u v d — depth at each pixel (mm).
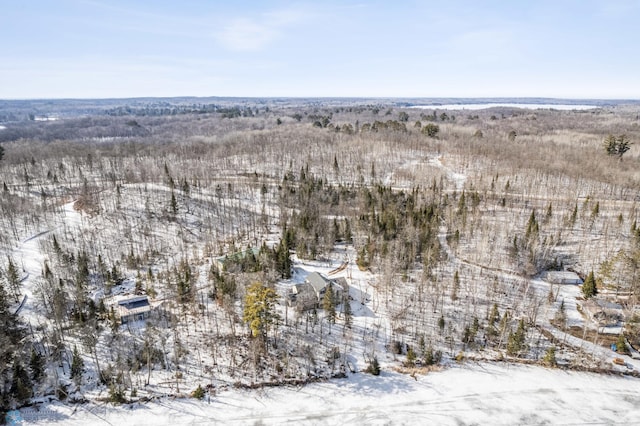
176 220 120812
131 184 146625
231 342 69312
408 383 62531
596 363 65625
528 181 147125
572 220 107688
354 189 141375
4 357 57156
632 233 99312
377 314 77188
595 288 78812
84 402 58031
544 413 57062
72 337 69438
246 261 88438
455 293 80875
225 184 154000
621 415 56656
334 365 65062
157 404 58219
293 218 115625
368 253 94500
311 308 76812
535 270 90000
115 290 85312
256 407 58406
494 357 67688
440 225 114750
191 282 83250
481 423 55719
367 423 56000
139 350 66125
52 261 94562
